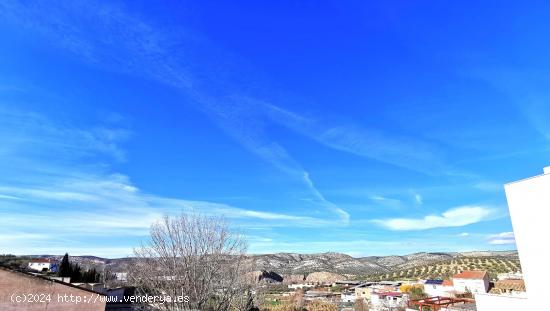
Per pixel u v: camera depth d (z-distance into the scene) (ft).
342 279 449.48
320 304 227.81
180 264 73.72
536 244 45.44
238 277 80.69
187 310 70.74
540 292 44.55
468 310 126.72
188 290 71.41
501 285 226.79
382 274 464.65
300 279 433.48
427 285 270.87
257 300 90.48
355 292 280.72
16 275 57.41
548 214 44.34
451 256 524.11
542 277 44.42
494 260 414.82
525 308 47.24
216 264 77.05
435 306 144.46
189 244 75.92
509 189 49.96
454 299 144.15
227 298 76.18
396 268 525.75
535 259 45.44
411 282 344.08
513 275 308.40
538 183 45.91
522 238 47.34
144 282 76.79
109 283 148.97
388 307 205.46
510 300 49.88
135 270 79.71
